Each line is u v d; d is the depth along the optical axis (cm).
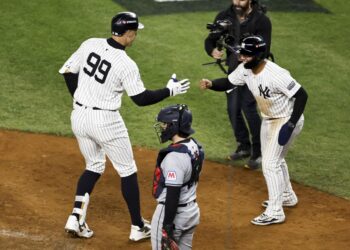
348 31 5569
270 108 3130
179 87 2945
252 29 3581
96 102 2906
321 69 5053
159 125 2516
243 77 3162
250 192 3538
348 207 3412
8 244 2905
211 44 3653
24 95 4481
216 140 4125
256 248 2980
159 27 5334
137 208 2995
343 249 2970
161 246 2464
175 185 2397
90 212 3269
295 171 3825
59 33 5100
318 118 4484
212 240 3039
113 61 2875
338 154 4059
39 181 3516
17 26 5125
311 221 3250
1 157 3738
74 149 3909
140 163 3800
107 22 5272
